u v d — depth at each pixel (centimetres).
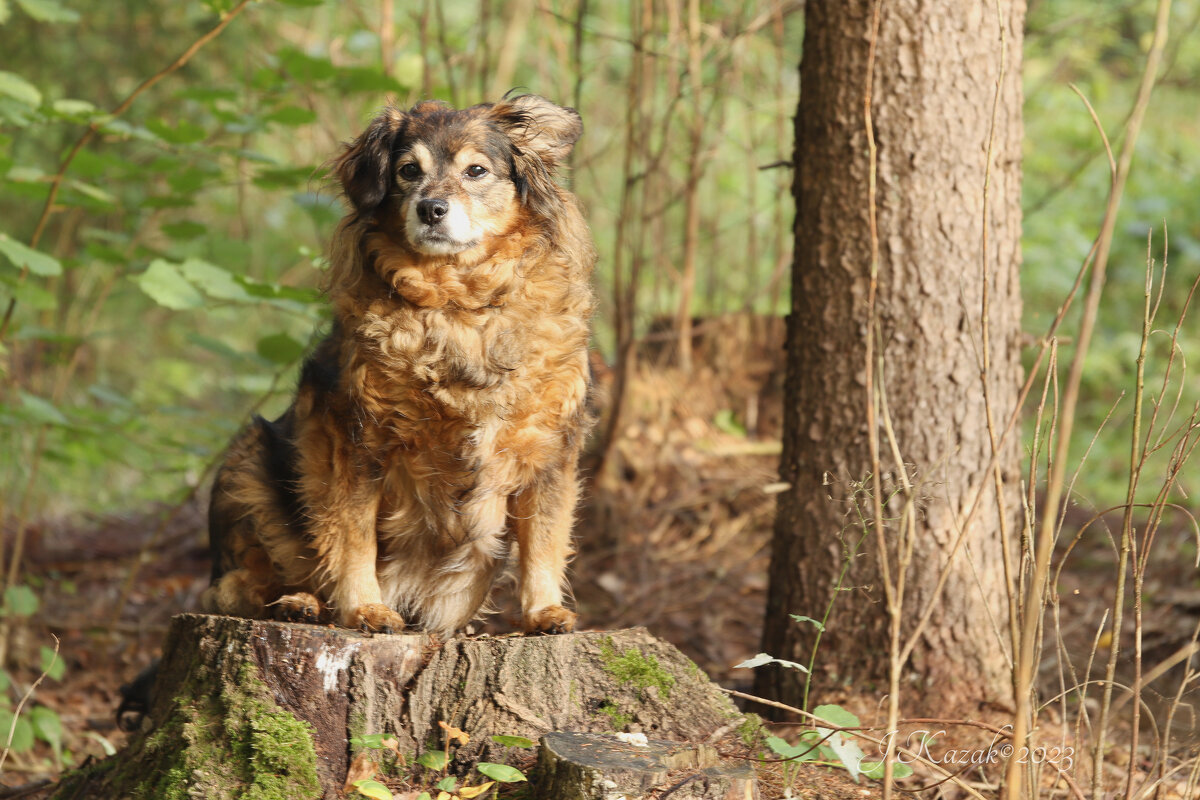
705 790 266
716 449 702
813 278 408
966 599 398
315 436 347
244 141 588
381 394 337
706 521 656
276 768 289
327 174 379
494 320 342
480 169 349
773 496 664
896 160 391
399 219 346
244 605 378
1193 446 289
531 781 287
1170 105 1052
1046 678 468
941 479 394
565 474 358
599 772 262
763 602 590
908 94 389
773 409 730
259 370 966
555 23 718
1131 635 503
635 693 311
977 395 399
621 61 871
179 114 843
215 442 644
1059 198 928
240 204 718
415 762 300
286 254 1000
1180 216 916
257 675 300
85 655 571
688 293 719
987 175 267
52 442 648
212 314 513
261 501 370
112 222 798
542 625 340
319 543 347
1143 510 670
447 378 335
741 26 670
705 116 655
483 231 343
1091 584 572
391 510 355
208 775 289
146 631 591
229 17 469
